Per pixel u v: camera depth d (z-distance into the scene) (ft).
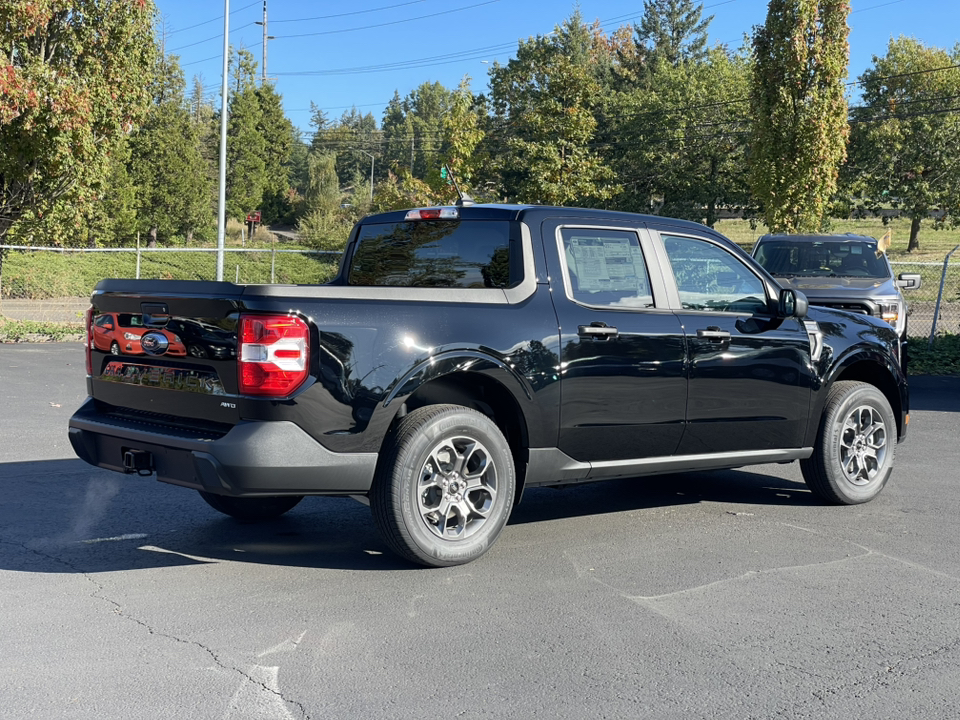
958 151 173.47
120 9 66.28
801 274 41.63
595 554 17.30
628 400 17.90
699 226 19.74
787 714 10.87
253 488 14.51
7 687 11.25
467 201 19.01
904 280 41.16
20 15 61.46
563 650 12.67
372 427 15.10
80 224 70.79
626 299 18.21
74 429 16.96
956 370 53.52
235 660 12.18
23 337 61.98
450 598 14.73
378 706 10.92
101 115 67.00
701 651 12.71
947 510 21.16
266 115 274.57
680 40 263.90
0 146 63.93
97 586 15.06
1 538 17.72
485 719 10.62
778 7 65.92
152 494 21.52
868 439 21.81
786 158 66.85
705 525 19.60
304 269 129.80
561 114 106.63
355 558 16.89
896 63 180.34
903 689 11.59
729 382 19.27
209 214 191.01
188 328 15.35
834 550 17.79
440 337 15.74
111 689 11.25
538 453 17.11
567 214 17.89
